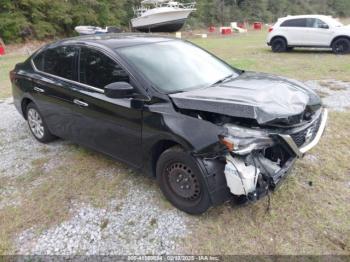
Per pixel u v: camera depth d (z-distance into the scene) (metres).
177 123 2.74
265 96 2.82
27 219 3.03
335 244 2.54
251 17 46.12
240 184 2.54
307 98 3.09
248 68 9.66
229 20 43.09
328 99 6.13
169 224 2.86
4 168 4.00
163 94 2.96
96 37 3.90
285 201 3.04
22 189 3.52
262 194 2.69
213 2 41.50
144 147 3.09
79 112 3.70
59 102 3.96
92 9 27.72
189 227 2.80
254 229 2.73
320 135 3.10
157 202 3.16
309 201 3.03
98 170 3.81
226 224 2.80
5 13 22.02
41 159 4.17
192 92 3.00
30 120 4.76
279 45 13.27
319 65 9.77
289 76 8.35
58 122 4.16
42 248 2.69
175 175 2.91
